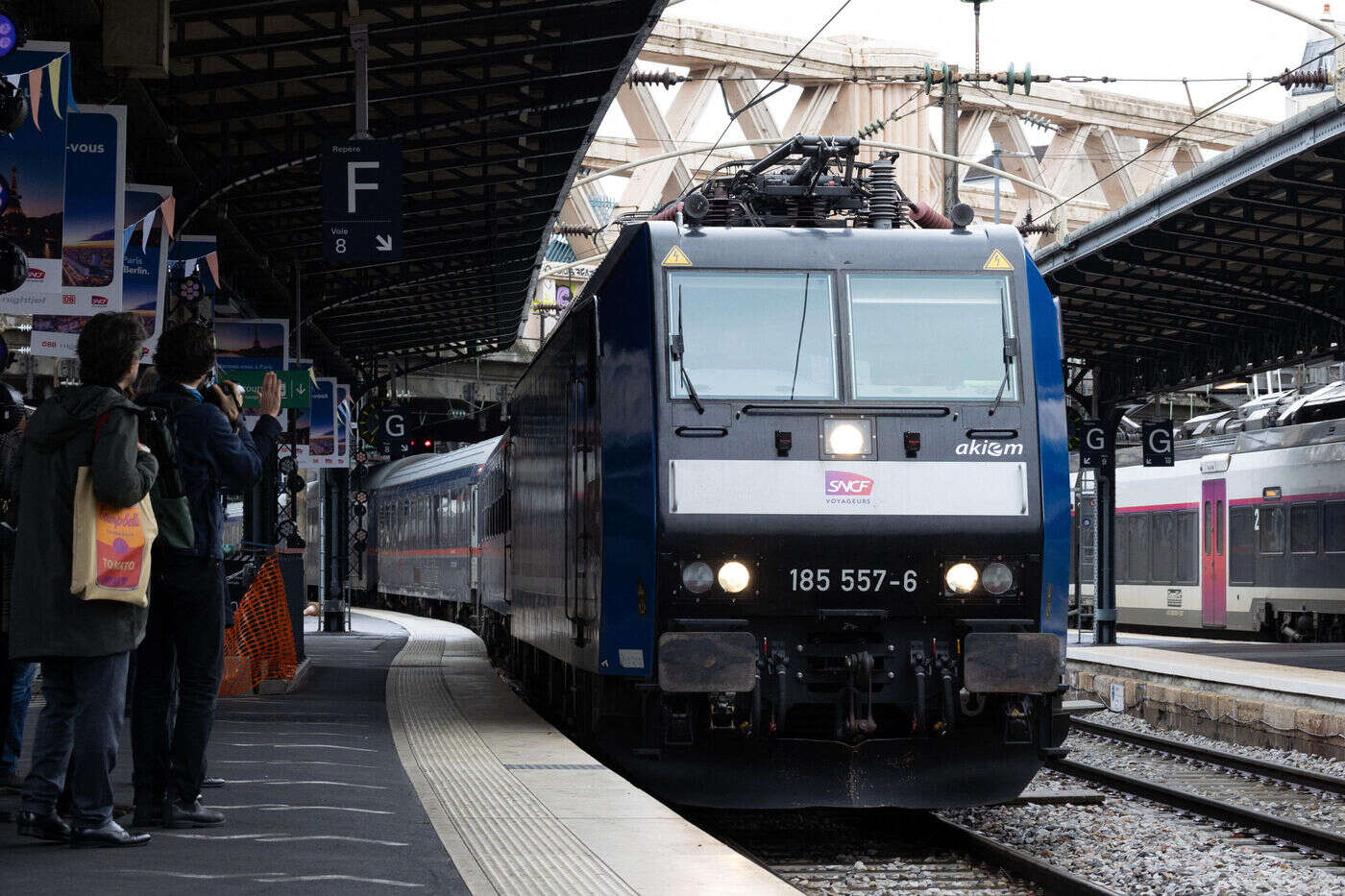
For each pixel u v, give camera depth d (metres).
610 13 30.38
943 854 18.23
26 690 14.02
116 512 10.65
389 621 72.81
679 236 18.25
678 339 17.73
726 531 17.22
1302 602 53.03
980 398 17.89
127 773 16.20
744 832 19.66
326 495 63.25
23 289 18.53
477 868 11.32
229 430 12.06
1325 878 17.50
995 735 17.89
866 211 20.16
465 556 65.62
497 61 31.59
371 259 28.86
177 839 11.93
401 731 22.14
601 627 18.09
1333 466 51.59
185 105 30.67
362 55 28.22
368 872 10.95
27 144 18.52
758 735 17.44
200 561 12.07
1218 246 40.03
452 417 88.25
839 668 17.52
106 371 10.82
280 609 29.66
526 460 29.03
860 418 17.67
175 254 30.44
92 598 10.54
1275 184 34.47
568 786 16.22
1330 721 28.83
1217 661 39.78
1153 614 62.66
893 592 17.48
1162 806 22.42
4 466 12.69
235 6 27.08
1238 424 59.16
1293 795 24.56
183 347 12.15
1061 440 18.14
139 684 12.42
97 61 24.14
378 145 28.77
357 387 65.31
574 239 109.12
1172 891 16.48
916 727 17.56
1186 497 60.66
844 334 17.95
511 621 34.62
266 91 32.59
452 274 47.22
